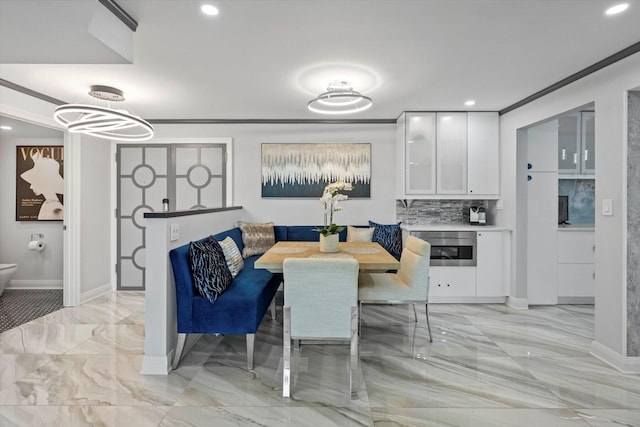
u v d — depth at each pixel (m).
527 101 3.65
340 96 2.80
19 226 4.75
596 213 2.69
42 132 4.69
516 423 1.83
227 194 4.68
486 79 3.10
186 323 2.43
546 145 3.93
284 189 4.68
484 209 4.59
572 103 3.00
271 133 4.68
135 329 3.22
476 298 4.09
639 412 1.94
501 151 4.20
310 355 2.68
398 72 2.93
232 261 3.04
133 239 4.71
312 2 1.90
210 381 2.27
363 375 2.36
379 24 2.14
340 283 2.03
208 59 2.66
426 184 4.25
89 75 3.01
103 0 1.85
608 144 2.58
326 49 2.49
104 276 4.55
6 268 4.22
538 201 3.93
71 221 3.95
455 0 1.88
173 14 2.02
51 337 3.02
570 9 1.97
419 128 4.23
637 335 2.43
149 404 2.00
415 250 2.96
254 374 2.36
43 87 3.33
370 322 3.45
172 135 4.66
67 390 2.14
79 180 4.04
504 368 2.46
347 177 4.68
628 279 2.43
